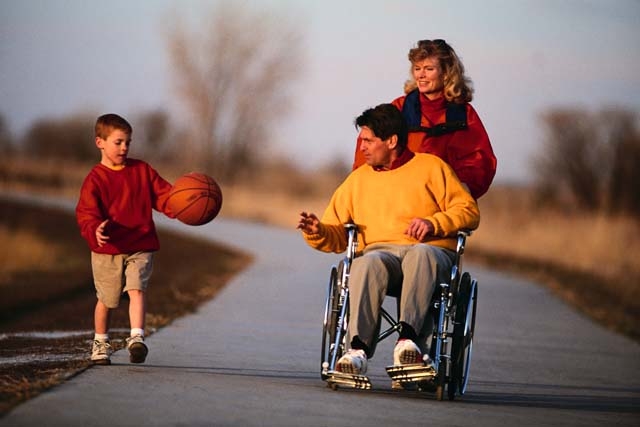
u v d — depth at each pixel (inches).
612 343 1471.5
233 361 1028.5
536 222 3545.8
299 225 866.1
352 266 840.3
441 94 949.8
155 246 925.2
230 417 699.4
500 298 2049.7
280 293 1886.1
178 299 1691.7
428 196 874.8
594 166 4724.4
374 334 840.9
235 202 5900.6
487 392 957.2
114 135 908.6
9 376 836.0
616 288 2460.6
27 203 5369.1
